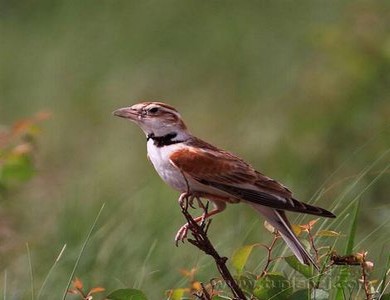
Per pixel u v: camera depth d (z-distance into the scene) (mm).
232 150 17953
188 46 23984
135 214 14664
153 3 25359
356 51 18312
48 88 22719
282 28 23656
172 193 15359
